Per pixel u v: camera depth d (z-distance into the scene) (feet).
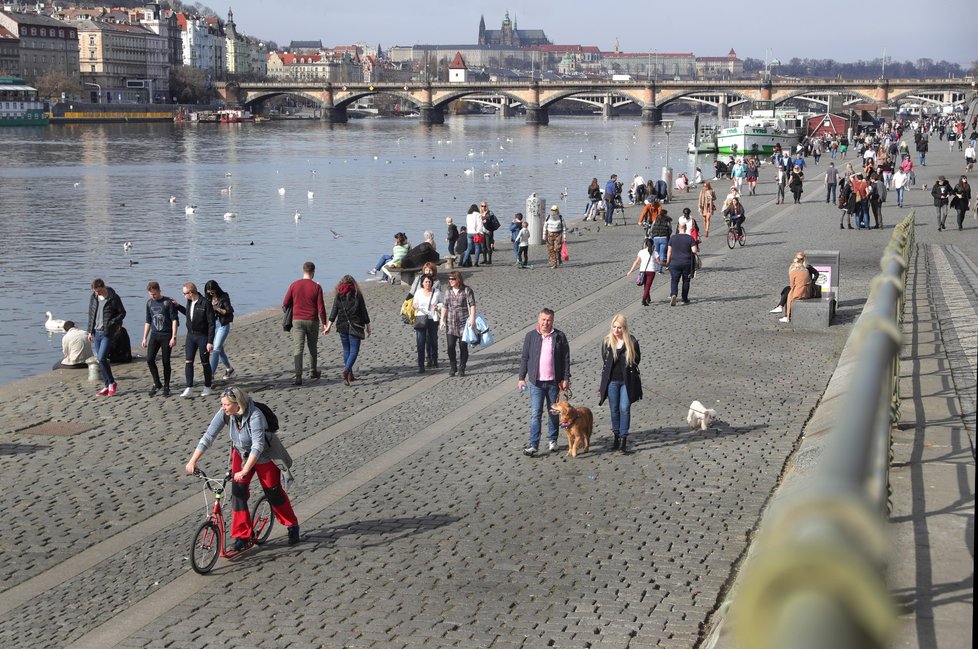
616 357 59.00
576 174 404.57
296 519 47.88
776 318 98.94
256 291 163.63
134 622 40.22
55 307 150.51
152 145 622.54
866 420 6.77
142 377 81.76
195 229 237.25
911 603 24.30
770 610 4.27
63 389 77.77
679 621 38.68
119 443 63.98
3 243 213.66
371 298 117.29
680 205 221.25
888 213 194.29
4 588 43.65
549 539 46.98
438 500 52.85
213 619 40.37
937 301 86.12
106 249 205.46
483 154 534.37
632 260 143.74
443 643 37.52
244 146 618.85
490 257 143.23
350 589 42.68
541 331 59.57
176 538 49.01
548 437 62.08
